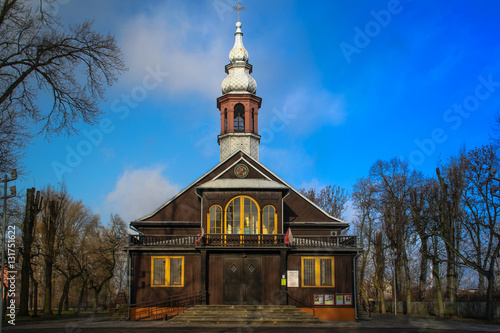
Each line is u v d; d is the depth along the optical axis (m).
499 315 47.22
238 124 52.47
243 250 37.69
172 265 38.19
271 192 39.59
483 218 47.75
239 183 40.50
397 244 54.78
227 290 37.59
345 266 38.47
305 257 38.44
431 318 47.03
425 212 52.25
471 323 39.41
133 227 44.66
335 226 45.03
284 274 37.28
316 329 29.97
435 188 51.75
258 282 37.78
